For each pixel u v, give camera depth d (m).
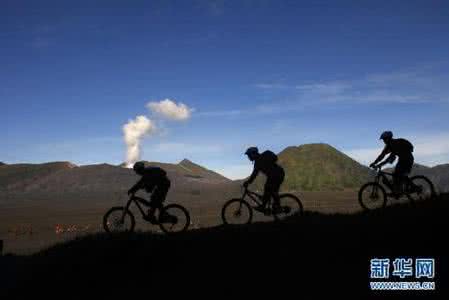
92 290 9.95
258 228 12.73
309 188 181.62
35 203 144.38
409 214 11.84
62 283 10.60
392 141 14.76
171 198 140.88
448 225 9.97
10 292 10.88
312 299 7.73
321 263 9.16
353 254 9.37
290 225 12.66
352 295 7.58
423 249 9.05
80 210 105.06
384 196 15.05
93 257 11.41
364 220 12.12
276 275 8.91
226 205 14.87
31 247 36.34
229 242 11.36
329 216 13.73
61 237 47.38
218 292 8.64
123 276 10.28
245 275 9.15
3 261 13.92
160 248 11.46
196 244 11.53
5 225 68.25
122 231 14.03
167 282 9.52
